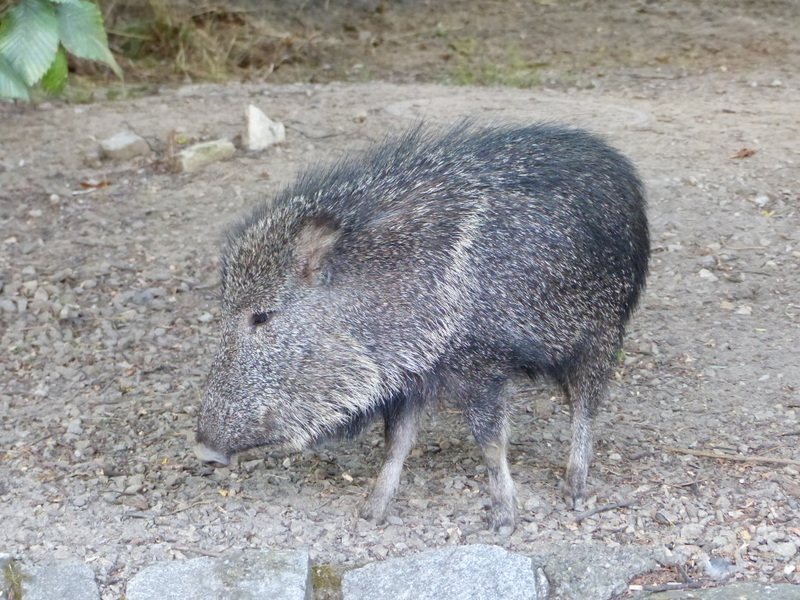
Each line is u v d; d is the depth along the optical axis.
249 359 2.58
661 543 2.57
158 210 3.67
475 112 4.45
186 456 2.83
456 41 6.67
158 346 3.18
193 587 2.48
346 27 6.99
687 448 2.81
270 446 2.61
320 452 2.86
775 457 2.77
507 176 2.63
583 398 2.70
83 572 2.52
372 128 4.25
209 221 3.61
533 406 2.97
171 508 2.69
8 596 2.50
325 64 6.38
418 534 2.62
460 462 2.81
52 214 3.67
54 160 4.03
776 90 5.05
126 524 2.64
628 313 2.76
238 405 2.58
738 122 4.27
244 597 2.46
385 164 2.69
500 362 2.60
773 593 2.45
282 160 3.94
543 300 2.61
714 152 3.89
